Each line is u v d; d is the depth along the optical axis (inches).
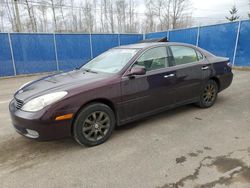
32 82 148.9
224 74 193.5
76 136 122.7
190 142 129.4
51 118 112.3
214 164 106.3
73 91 119.0
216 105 195.3
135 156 116.3
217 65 187.6
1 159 117.7
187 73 166.1
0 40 425.4
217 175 98.0
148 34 605.6
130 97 138.6
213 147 122.6
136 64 143.6
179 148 122.9
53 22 1222.9
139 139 135.4
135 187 92.5
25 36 448.8
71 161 113.8
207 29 464.4
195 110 183.8
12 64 445.1
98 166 108.4
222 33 438.3
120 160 113.0
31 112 113.2
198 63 174.9
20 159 117.3
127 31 1428.4
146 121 163.6
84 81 130.0
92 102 126.9
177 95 163.6
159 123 159.0
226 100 209.6
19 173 105.0
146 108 148.6
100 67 157.6
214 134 138.6
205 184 92.5
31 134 117.2
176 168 104.3
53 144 132.9
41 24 1197.1
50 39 477.7
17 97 127.4
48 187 94.7
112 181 96.9
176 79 159.6
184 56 169.9
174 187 91.5
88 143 126.4
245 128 145.9
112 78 132.6
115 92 131.7
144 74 142.8
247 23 395.2
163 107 157.9
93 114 126.0
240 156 112.4
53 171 105.7
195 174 99.3
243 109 183.0
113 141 134.0
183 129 147.8
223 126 150.3
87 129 125.4
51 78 149.2
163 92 154.0
